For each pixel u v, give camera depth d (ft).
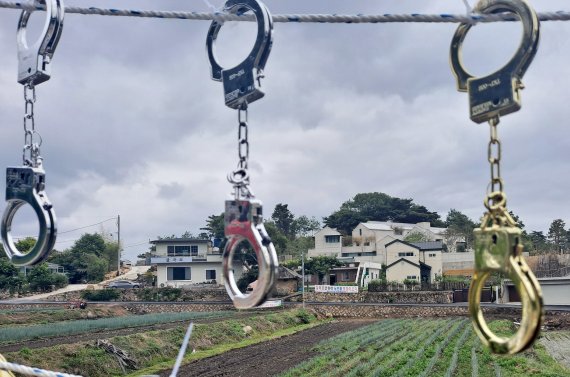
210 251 238.68
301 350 102.12
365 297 186.50
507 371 77.66
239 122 11.23
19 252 12.21
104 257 282.77
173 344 101.35
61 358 79.41
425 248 240.32
